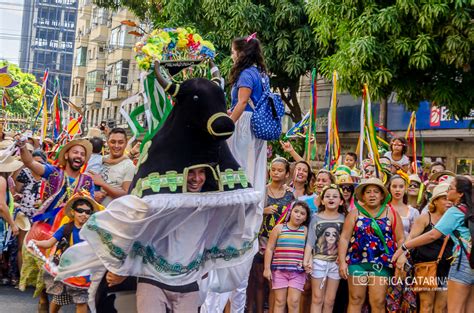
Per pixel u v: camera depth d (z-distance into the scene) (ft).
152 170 16.14
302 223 26.53
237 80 20.57
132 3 83.15
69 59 424.05
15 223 30.35
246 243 18.04
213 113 15.76
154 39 17.39
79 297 23.36
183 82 16.10
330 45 50.90
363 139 32.07
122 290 17.67
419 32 42.09
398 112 69.41
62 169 26.13
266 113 20.81
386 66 43.06
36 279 26.53
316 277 26.13
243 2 62.69
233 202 16.80
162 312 16.99
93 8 182.70
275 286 26.22
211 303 21.77
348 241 25.75
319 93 82.84
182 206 16.03
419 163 39.65
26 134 26.03
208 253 17.84
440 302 25.29
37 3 419.33
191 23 66.59
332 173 29.84
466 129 62.49
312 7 47.57
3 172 29.14
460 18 39.99
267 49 63.93
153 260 16.76
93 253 16.98
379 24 42.83
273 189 27.61
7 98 43.98
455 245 23.81
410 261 25.59
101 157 30.19
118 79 154.30
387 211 25.79
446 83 43.04
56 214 25.82
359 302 25.58
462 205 23.93
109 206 15.93
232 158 17.34
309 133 35.01
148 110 17.35
